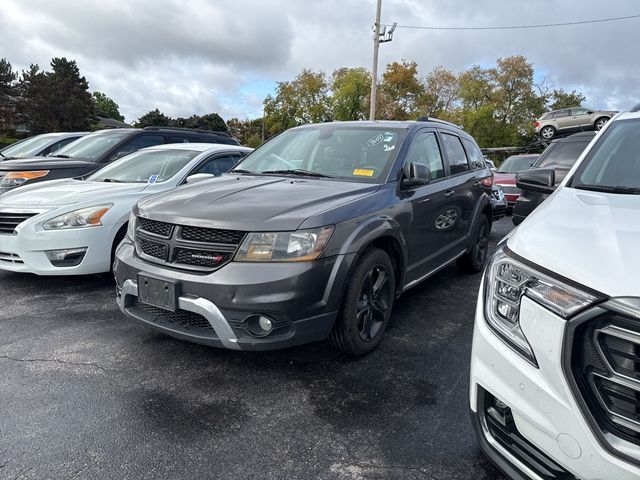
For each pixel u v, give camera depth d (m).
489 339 1.75
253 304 2.55
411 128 4.07
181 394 2.71
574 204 2.18
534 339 1.55
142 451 2.19
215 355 3.22
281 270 2.59
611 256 1.52
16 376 2.88
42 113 62.16
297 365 3.10
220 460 2.14
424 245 3.95
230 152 6.19
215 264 2.68
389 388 2.82
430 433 2.37
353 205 3.03
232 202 2.95
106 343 3.38
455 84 54.28
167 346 3.34
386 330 3.73
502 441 1.76
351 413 2.54
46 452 2.17
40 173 6.50
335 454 2.20
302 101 62.50
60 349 3.27
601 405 1.39
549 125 22.77
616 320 1.35
